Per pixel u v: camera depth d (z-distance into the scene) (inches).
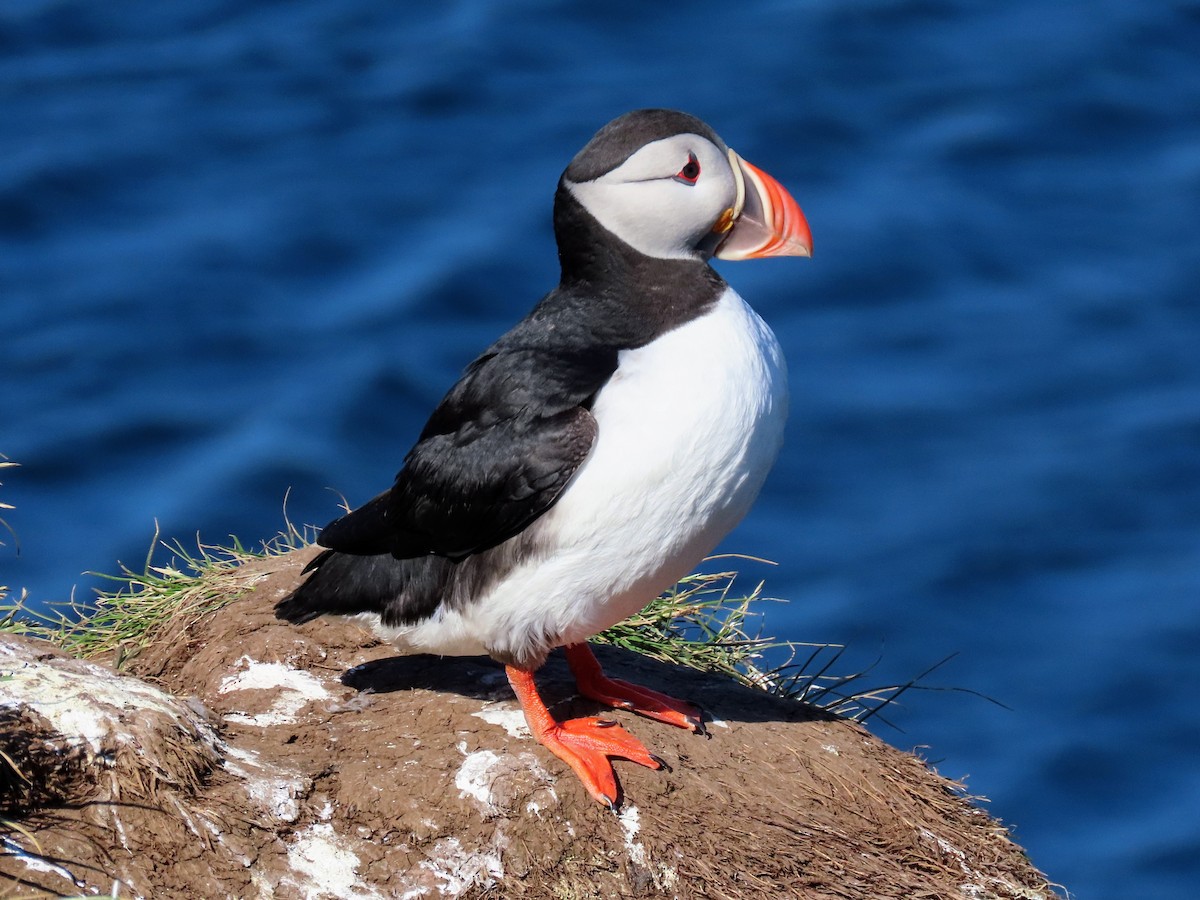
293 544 335.9
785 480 717.3
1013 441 741.9
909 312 819.4
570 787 239.3
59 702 226.2
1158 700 612.7
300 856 225.1
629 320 237.0
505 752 244.5
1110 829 567.2
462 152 914.7
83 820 217.6
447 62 995.3
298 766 239.0
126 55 1010.1
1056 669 630.5
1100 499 706.8
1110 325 812.0
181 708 238.7
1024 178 911.0
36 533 652.1
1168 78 997.8
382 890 224.8
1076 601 660.1
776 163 918.4
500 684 268.1
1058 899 257.0
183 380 742.5
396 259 824.9
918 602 653.3
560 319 241.3
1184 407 759.7
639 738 254.8
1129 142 946.7
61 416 716.0
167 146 910.4
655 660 294.0
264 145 919.0
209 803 226.1
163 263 812.6
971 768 586.6
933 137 946.1
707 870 237.1
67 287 796.6
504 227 844.0
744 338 235.6
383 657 276.4
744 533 687.1
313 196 868.6
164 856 217.9
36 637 284.5
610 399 230.2
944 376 778.8
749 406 231.8
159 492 678.5
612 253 238.5
